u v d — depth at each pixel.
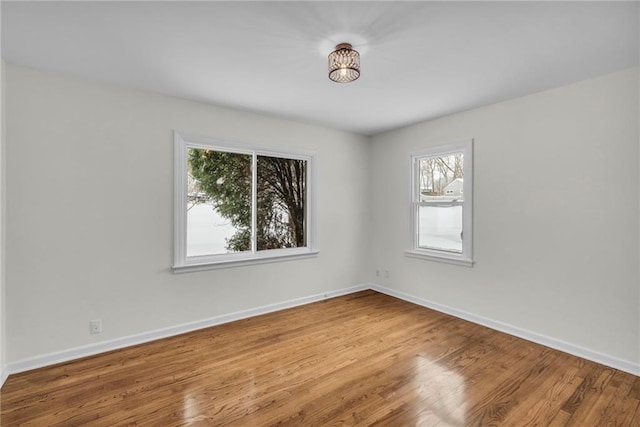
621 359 2.38
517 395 2.06
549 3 1.61
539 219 2.83
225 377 2.27
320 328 3.19
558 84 2.65
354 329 3.16
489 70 2.40
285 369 2.39
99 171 2.64
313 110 3.40
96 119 2.63
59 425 1.77
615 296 2.41
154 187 2.90
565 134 2.66
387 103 3.17
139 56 2.20
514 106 2.99
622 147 2.37
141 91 2.83
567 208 2.65
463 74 2.48
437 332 3.09
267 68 2.39
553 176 2.73
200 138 3.15
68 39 1.97
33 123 2.38
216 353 2.65
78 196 2.56
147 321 2.88
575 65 2.30
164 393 2.07
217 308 3.29
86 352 2.59
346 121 3.83
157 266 2.93
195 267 3.11
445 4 1.62
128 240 2.78
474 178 3.33
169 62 2.29
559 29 1.84
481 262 3.28
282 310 3.74
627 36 1.91
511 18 1.74
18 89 2.32
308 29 1.86
